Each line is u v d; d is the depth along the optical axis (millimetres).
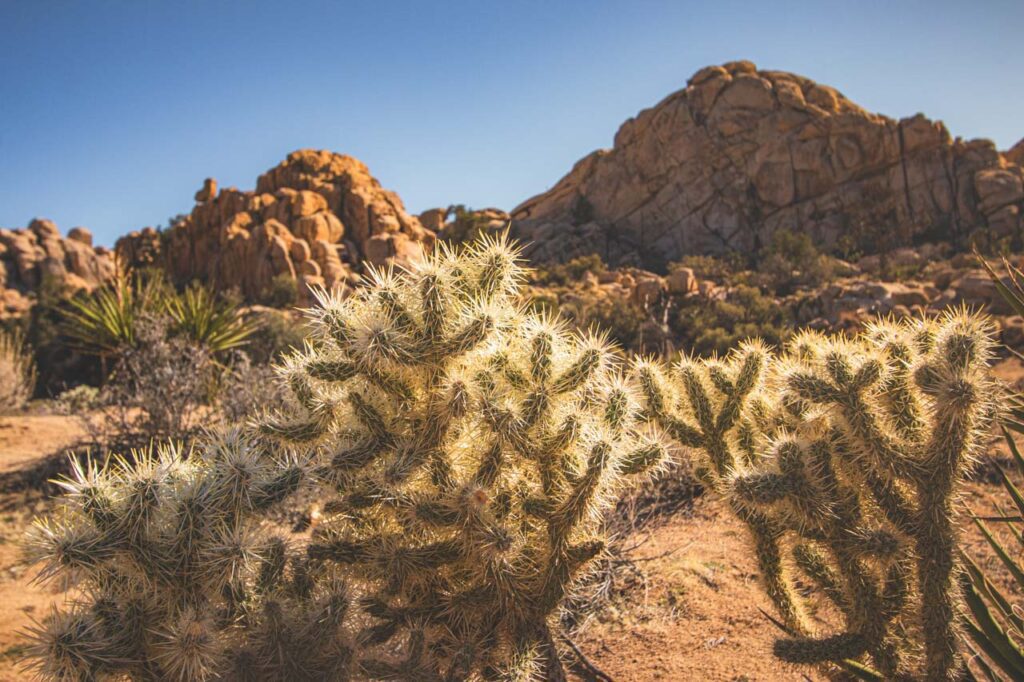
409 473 2598
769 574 2736
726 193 68250
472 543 2551
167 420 8047
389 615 2678
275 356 13711
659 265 66375
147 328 9508
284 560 2443
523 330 3025
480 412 2658
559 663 2721
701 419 2988
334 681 2291
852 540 2289
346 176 66375
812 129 65812
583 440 2770
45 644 2045
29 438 9445
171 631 2127
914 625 2355
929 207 60688
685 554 4484
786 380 2516
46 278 56844
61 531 2145
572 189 77688
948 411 2160
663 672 3246
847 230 62656
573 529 2672
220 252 57562
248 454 2463
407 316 2730
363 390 2820
